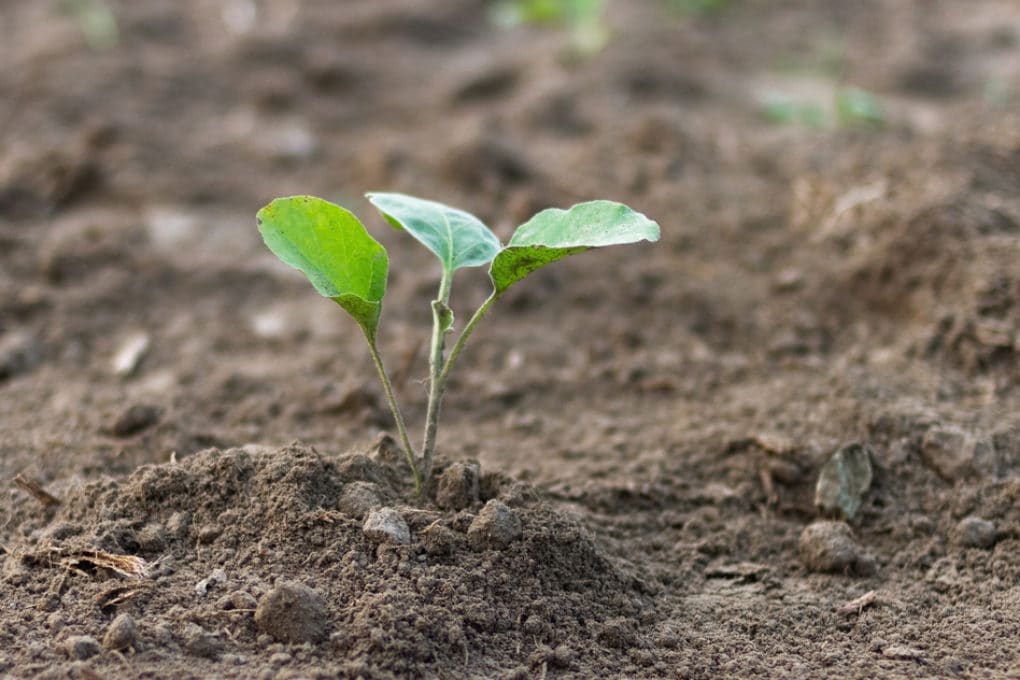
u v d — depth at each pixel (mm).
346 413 1340
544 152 1700
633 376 1376
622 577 1203
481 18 2359
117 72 1984
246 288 1481
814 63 2062
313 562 1172
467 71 2059
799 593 1218
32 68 1982
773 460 1278
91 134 1724
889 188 1478
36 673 1125
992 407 1305
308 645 1137
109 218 1557
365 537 1179
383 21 2270
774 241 1490
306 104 1945
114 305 1453
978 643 1179
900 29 2209
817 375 1353
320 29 2248
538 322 1434
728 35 2221
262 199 1614
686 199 1546
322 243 1169
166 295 1470
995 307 1349
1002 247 1376
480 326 1428
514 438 1327
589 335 1418
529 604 1169
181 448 1297
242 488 1204
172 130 1813
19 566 1184
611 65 2006
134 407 1315
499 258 1158
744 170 1609
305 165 1723
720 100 1903
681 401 1354
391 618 1143
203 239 1533
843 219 1471
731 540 1250
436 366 1195
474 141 1591
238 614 1147
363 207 1572
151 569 1172
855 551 1229
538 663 1151
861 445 1271
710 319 1423
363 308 1167
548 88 1902
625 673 1157
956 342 1346
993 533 1234
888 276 1406
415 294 1457
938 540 1239
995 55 2051
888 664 1168
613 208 1162
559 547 1190
